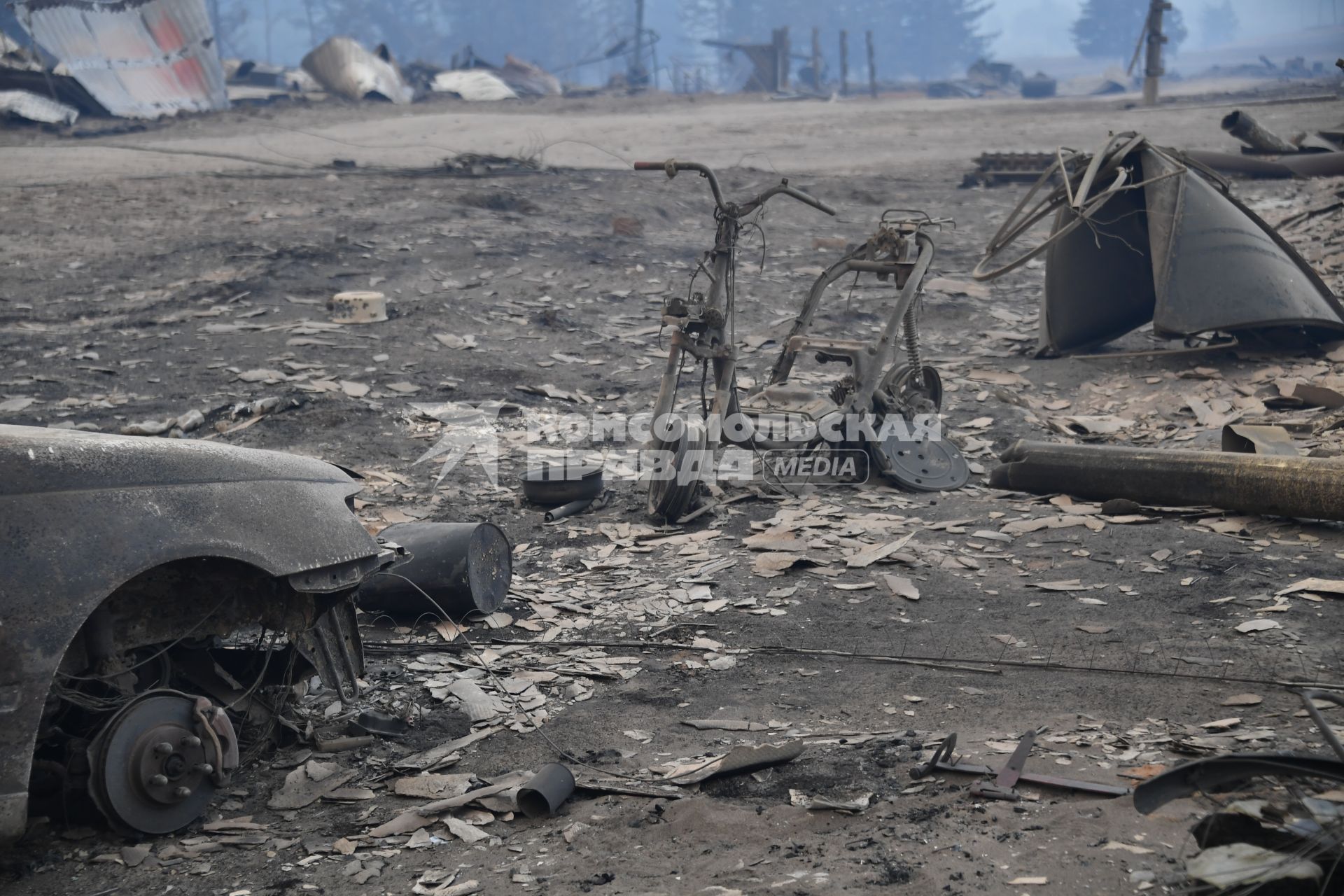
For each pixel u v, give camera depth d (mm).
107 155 25047
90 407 8898
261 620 3627
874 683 4199
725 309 6441
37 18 35406
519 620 5094
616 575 5648
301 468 3773
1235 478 5750
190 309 11852
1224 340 10078
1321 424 7426
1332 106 34562
